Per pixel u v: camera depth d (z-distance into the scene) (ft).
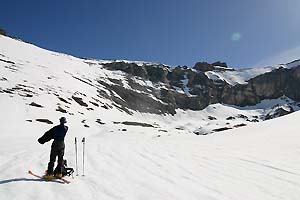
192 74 567.18
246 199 24.09
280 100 549.13
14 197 21.15
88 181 27.27
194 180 29.99
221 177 32.07
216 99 537.65
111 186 25.68
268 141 67.26
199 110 492.95
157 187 26.25
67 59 460.55
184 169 35.55
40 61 359.05
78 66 434.30
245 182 30.19
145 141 76.64
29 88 225.15
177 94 499.10
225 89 551.18
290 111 460.14
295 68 571.28
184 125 379.35
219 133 105.50
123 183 27.09
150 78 524.11
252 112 506.48
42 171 30.86
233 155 48.55
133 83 465.47
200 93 536.42
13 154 44.47
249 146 61.05
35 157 40.86
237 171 35.58
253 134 86.74
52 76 297.74
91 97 290.56
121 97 401.49
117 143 67.82
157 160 41.57
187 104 495.82
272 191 27.07
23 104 182.39
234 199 23.88
